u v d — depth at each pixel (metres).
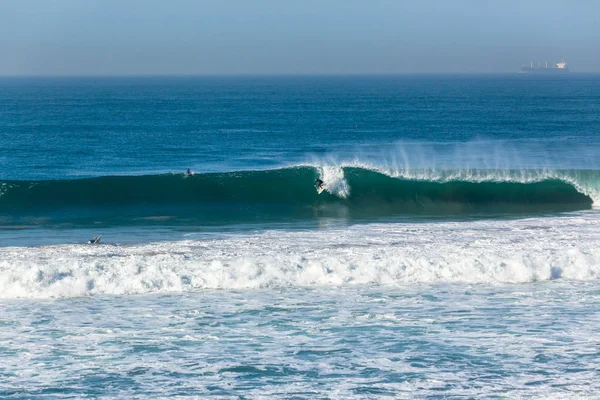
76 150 195.00
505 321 47.06
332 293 54.00
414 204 103.75
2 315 48.09
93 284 54.41
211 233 79.56
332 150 190.12
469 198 106.25
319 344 42.75
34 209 98.69
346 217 93.50
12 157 179.38
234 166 160.75
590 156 163.50
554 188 106.00
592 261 61.53
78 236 78.38
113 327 45.72
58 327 45.69
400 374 38.22
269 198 105.12
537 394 35.72
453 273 58.69
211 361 40.06
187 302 51.44
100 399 35.16
